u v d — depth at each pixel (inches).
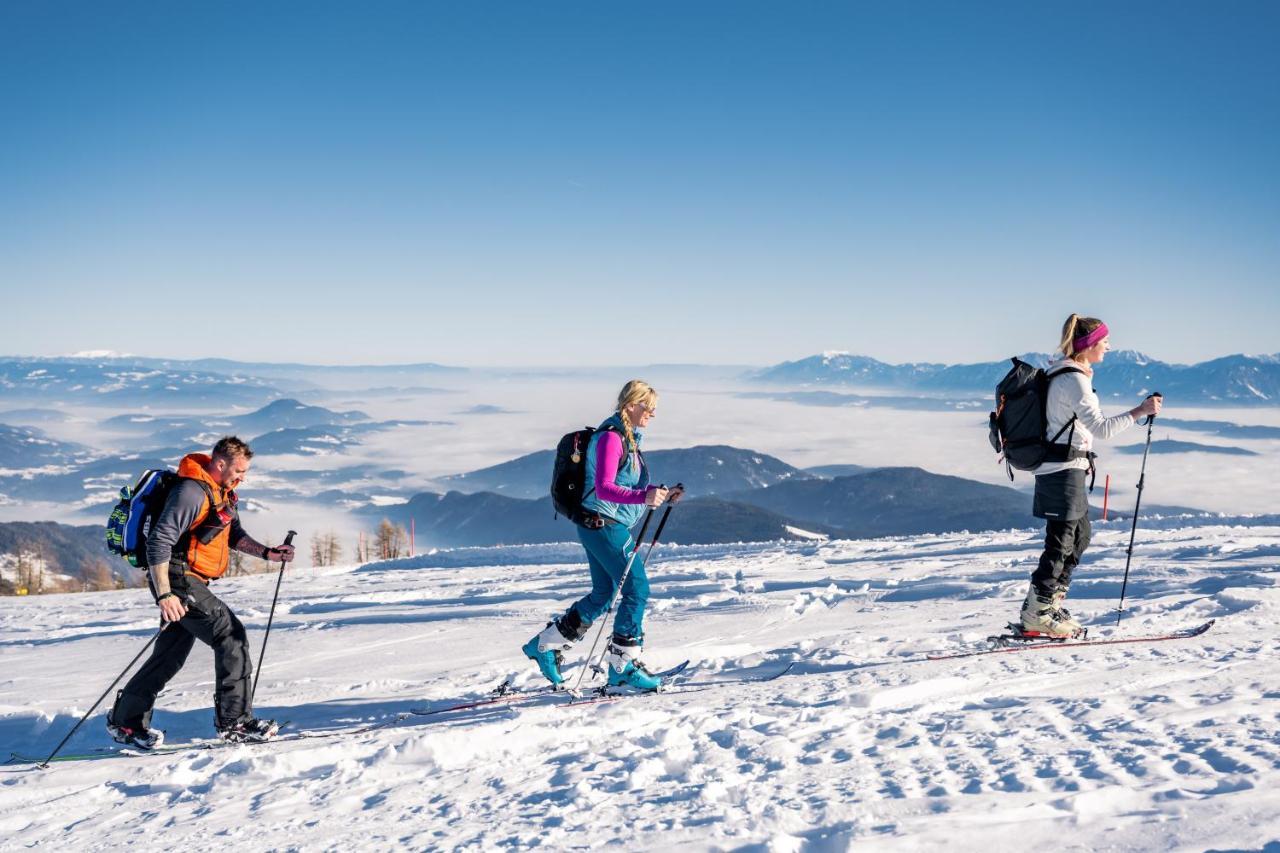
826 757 135.6
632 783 133.0
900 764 127.5
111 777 172.7
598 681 235.8
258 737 197.8
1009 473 235.6
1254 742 121.2
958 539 634.8
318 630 406.6
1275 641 201.0
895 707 166.9
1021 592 343.6
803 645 262.5
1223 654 190.7
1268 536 481.4
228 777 163.8
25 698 272.8
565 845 109.9
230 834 131.0
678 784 130.0
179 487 197.9
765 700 182.4
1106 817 98.9
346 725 210.4
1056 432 225.5
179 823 139.2
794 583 457.4
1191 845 88.9
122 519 199.0
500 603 483.8
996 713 152.4
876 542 675.4
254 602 592.7
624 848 106.3
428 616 434.9
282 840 125.6
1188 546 445.7
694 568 575.8
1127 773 113.1
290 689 260.2
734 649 273.4
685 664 238.5
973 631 259.9
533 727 171.6
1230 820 93.4
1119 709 146.7
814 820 107.7
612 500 211.6
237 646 202.2
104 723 225.9
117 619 529.7
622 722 174.4
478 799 134.3
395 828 125.3
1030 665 195.3
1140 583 333.7
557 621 225.8
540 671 254.2
